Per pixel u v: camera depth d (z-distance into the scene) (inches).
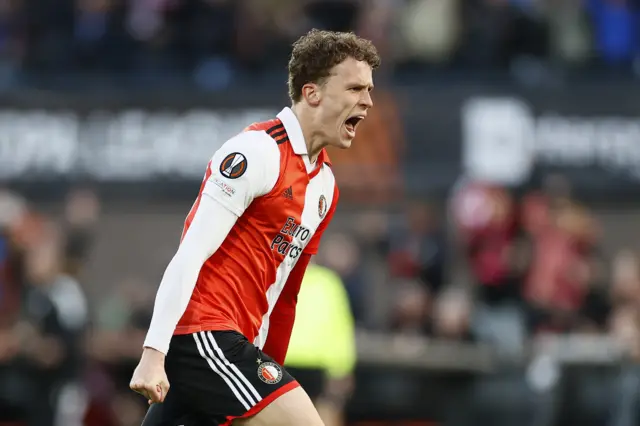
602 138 1843.0
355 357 1387.8
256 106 1865.2
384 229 1765.5
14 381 1390.3
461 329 1429.6
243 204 621.3
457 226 1747.0
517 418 1380.4
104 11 1991.9
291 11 1977.1
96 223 1919.3
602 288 1676.9
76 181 1867.6
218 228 615.2
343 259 1556.3
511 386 1384.1
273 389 627.5
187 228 619.8
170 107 1873.8
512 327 1539.1
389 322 1627.7
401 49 1916.8
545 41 1943.9
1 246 1717.5
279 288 662.5
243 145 623.8
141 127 1871.3
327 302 1245.7
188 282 606.5
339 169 1859.0
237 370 627.8
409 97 1856.5
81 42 1979.6
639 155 1839.3
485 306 1643.7
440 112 1852.9
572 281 1644.9
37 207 1859.0
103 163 1871.3
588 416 1371.8
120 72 1959.9
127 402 1443.2
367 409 1387.8
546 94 1850.4
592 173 1841.8
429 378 1391.5
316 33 649.0
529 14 1940.2
